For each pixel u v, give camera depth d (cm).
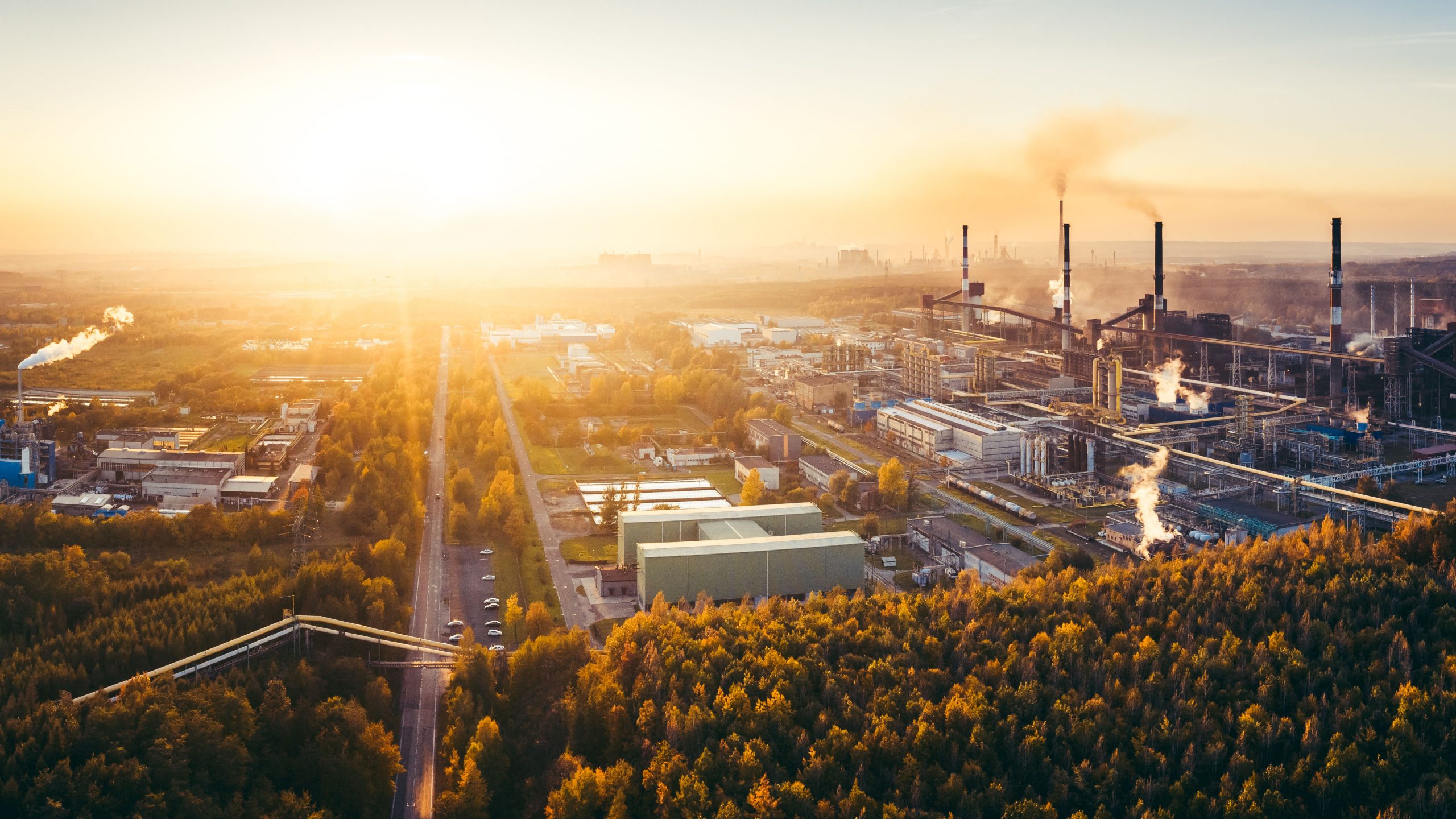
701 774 18562
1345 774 17512
